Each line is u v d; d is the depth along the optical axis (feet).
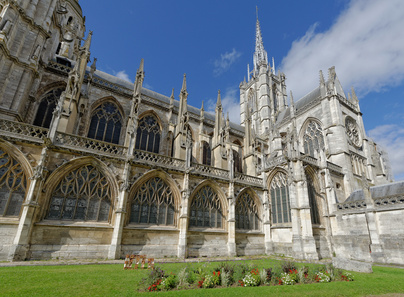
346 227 108.06
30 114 93.56
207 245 92.07
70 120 86.74
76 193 72.69
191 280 42.80
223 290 38.22
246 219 111.24
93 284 38.60
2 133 64.59
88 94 113.09
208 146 153.38
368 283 47.47
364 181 104.17
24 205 61.36
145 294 34.17
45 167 66.90
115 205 76.84
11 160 65.41
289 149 115.65
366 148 164.25
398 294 40.68
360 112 173.27
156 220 84.53
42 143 69.10
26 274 43.93
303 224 102.06
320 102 163.63
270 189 125.49
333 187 121.60
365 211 100.68
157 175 88.22
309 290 39.86
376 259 91.71
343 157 140.46
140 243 78.07
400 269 72.54
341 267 67.21
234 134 173.68
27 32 94.53
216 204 101.65
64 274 45.60
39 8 103.65
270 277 47.57
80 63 102.78
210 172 103.81
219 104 146.20
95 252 70.38
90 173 76.54
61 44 147.74
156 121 138.62
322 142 157.48
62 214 69.10
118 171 80.38
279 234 113.19
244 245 104.32
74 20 161.58
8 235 60.23
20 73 87.30
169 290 37.60
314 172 124.57
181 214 87.61
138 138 127.65
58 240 66.33
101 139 115.44
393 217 92.17
